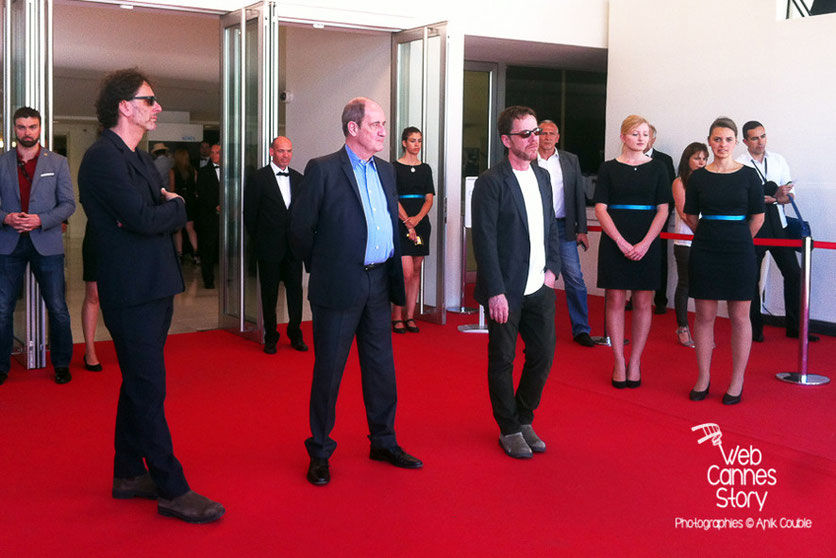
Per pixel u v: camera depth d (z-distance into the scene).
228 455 4.06
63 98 12.10
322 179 3.64
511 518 3.31
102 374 5.76
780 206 6.99
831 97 7.16
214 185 10.38
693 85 8.30
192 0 6.93
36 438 4.32
